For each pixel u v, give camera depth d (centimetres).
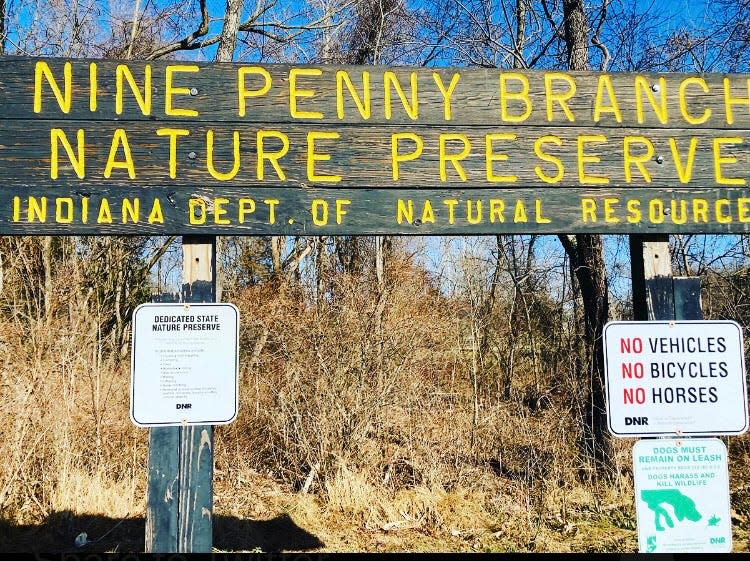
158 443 347
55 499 649
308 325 842
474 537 654
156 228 356
